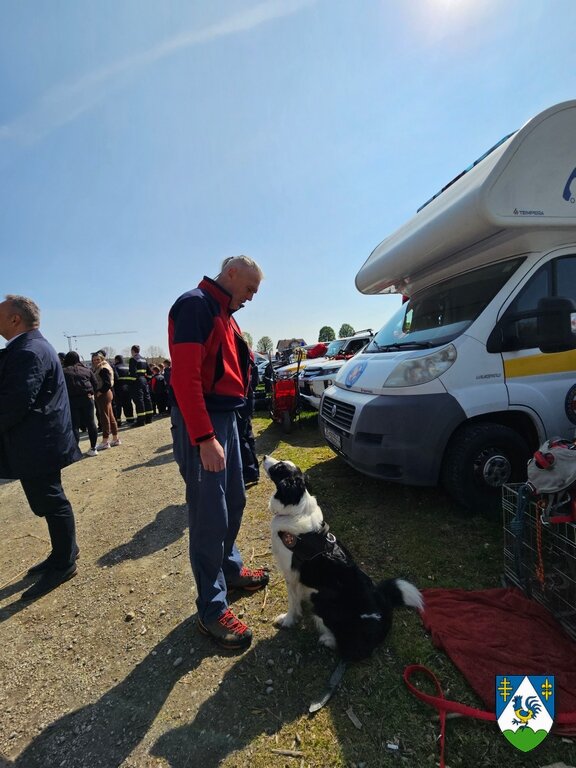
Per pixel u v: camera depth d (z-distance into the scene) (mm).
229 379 2324
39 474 2963
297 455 5762
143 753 1738
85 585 3123
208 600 2303
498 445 3293
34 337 2979
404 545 3115
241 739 1752
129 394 10555
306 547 2203
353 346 11133
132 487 5383
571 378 3359
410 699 1857
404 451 3248
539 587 2324
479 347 3270
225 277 2344
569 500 2086
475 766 1546
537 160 2912
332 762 1614
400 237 4449
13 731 1922
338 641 2096
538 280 3328
